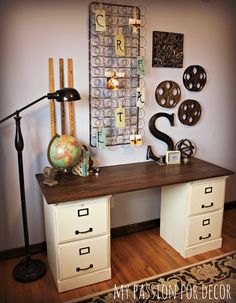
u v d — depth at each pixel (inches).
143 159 107.1
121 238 108.5
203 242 98.0
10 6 79.2
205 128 116.6
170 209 101.2
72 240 78.2
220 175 93.0
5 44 80.7
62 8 84.7
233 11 110.6
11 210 92.1
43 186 81.7
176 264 92.8
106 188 80.8
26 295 79.4
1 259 93.8
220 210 98.1
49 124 90.4
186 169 98.3
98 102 95.0
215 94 115.2
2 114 84.4
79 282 81.8
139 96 97.0
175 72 105.0
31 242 97.0
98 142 94.4
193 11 103.1
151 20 96.9
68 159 84.6
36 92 86.7
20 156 79.1
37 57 84.7
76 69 89.9
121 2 91.4
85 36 88.9
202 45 107.5
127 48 95.2
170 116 106.8
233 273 88.0
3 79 82.4
